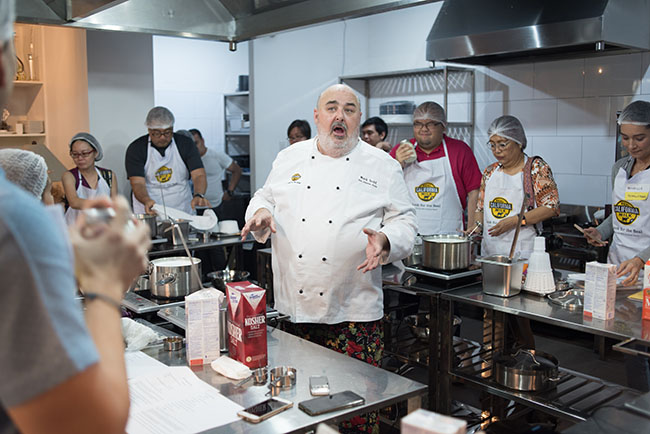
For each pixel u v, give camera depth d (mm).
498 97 4812
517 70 4660
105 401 681
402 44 5398
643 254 2438
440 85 5188
